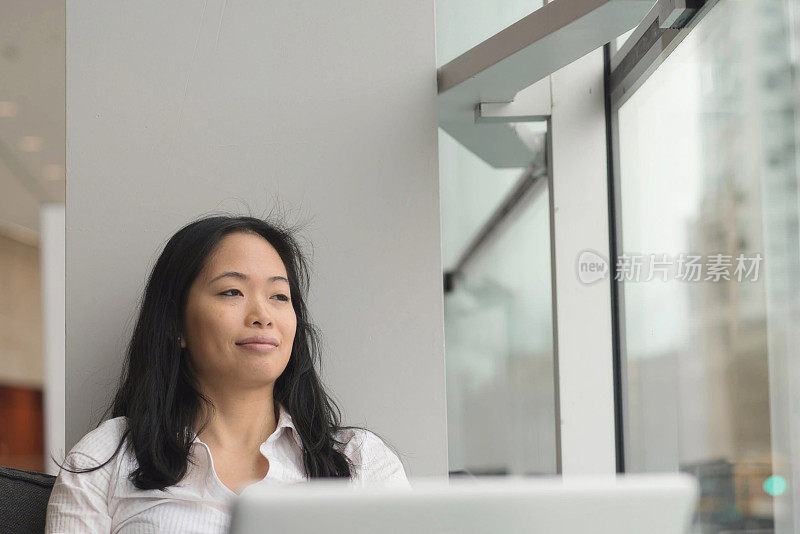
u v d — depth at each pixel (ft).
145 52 7.24
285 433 6.21
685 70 6.41
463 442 13.97
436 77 7.42
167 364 6.08
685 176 6.47
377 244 7.26
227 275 6.00
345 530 3.00
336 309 7.19
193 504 5.61
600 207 8.18
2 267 32.42
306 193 7.25
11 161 23.57
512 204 11.50
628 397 7.88
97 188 7.10
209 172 7.20
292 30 7.36
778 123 5.31
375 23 7.42
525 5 8.20
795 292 5.19
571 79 8.19
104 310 7.01
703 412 6.27
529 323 10.87
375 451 6.35
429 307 7.24
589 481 3.09
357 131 7.33
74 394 6.94
